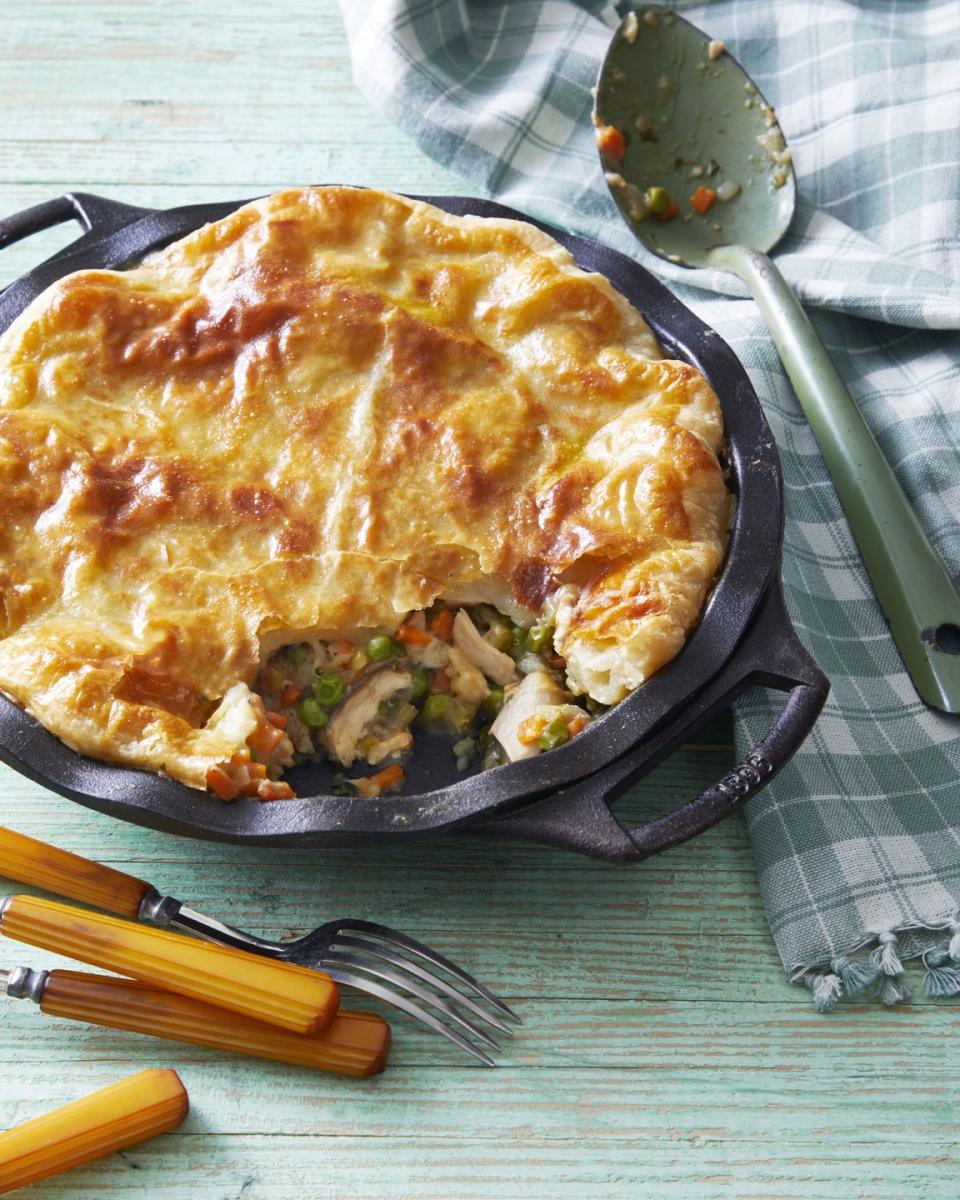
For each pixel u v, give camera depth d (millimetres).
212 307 767
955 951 681
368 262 780
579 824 657
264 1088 654
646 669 687
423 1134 648
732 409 755
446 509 731
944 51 899
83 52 979
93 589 708
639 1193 639
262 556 723
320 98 966
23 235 798
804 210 887
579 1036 670
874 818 714
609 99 888
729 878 710
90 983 650
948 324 817
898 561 766
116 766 680
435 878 705
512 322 771
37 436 732
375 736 738
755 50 943
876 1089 663
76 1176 635
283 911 696
